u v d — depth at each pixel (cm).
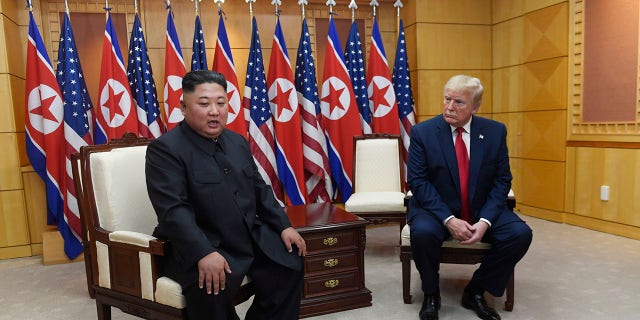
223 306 152
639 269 282
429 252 212
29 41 332
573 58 387
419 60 442
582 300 237
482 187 222
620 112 353
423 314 216
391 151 346
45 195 351
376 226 425
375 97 413
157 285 161
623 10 346
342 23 449
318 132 396
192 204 163
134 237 165
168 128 359
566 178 401
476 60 464
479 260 220
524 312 224
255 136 379
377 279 280
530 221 417
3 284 289
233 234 164
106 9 347
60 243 336
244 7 416
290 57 433
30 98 332
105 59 342
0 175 340
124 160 194
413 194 232
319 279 231
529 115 432
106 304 183
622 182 354
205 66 372
